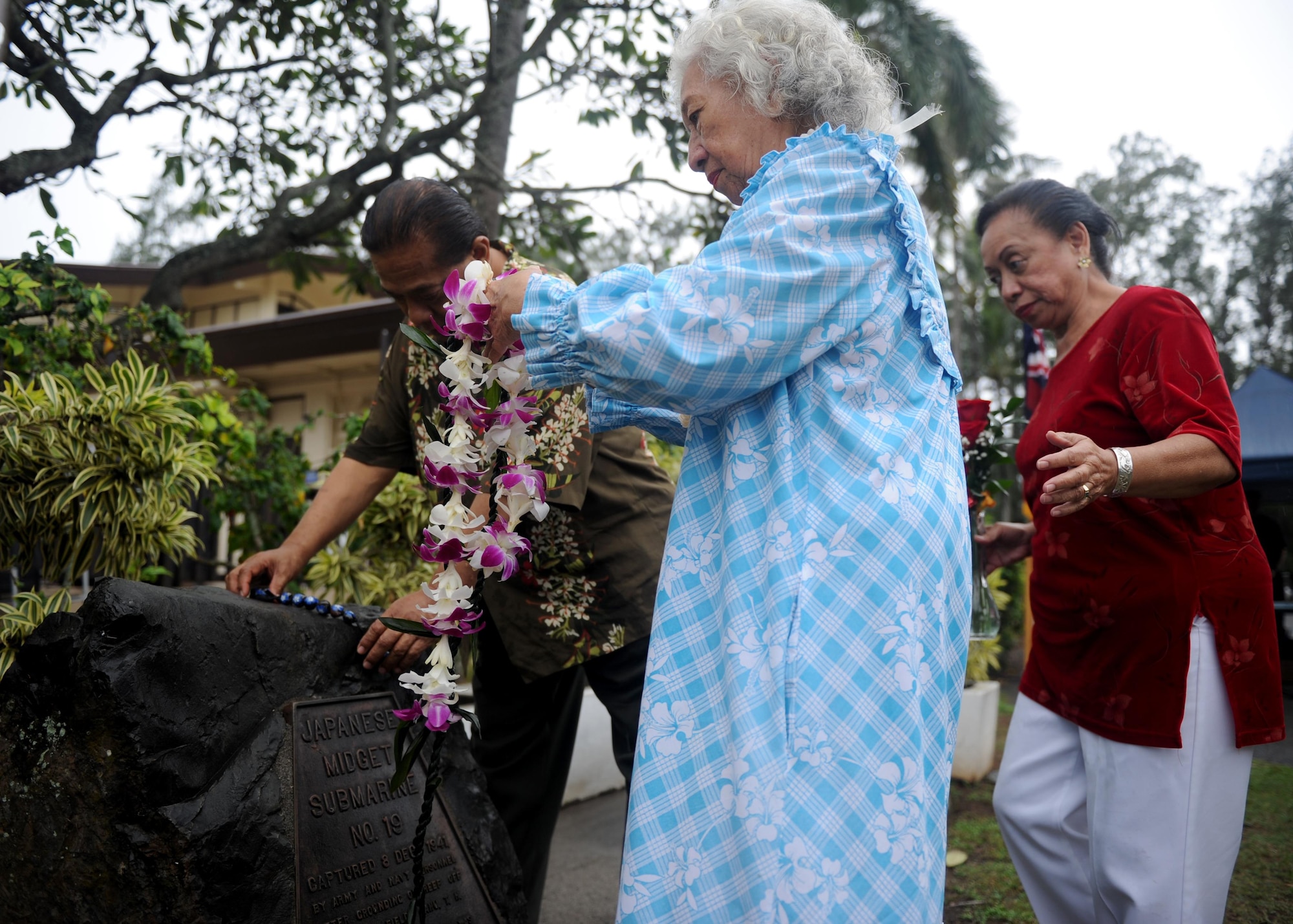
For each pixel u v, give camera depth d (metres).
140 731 1.49
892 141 1.31
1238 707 1.74
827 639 1.12
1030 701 2.04
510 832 2.39
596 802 3.97
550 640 2.15
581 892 2.97
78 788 1.51
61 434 2.49
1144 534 1.80
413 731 2.00
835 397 1.22
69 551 2.51
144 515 2.59
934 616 1.19
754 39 1.33
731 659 1.14
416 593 1.95
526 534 2.11
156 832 1.49
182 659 1.58
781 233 1.18
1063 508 1.58
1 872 1.57
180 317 3.97
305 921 1.62
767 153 1.28
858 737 1.10
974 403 2.50
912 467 1.22
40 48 3.79
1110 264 2.13
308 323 8.96
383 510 3.97
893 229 1.29
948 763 1.21
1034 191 2.10
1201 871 1.74
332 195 5.18
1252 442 7.43
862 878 1.06
